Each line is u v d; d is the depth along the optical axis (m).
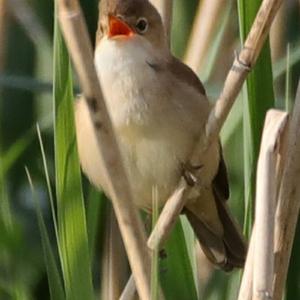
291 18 3.39
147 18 3.29
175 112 3.29
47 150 3.39
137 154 3.29
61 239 3.24
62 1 3.16
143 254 3.19
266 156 3.19
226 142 3.34
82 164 3.29
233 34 3.37
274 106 3.27
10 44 3.40
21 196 3.39
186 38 3.37
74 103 3.28
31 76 3.39
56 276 3.23
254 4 3.26
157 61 3.29
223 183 3.31
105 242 3.32
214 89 3.34
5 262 3.24
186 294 3.28
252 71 3.26
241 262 3.31
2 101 3.40
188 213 3.31
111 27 3.29
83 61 3.17
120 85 3.29
